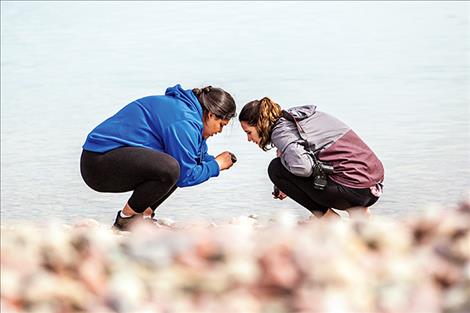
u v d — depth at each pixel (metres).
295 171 12.08
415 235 8.16
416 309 6.99
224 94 12.36
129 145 12.17
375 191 12.32
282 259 7.41
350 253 7.70
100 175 12.22
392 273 7.36
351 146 12.16
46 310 7.00
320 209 12.49
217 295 7.18
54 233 7.99
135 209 12.27
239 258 7.61
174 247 7.84
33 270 7.54
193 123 12.16
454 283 7.27
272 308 6.96
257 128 12.32
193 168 12.24
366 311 6.96
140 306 7.05
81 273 7.46
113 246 8.01
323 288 7.12
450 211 8.63
